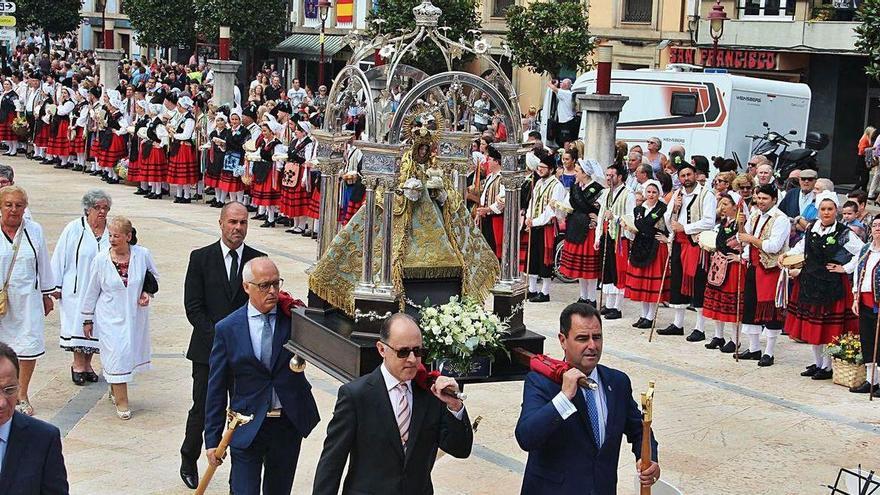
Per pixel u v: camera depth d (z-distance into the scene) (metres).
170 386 11.17
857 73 28.34
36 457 5.21
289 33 41.66
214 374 7.41
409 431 6.07
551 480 6.14
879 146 23.80
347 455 6.09
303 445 9.70
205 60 41.81
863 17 19.45
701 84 22.16
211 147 22.62
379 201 7.32
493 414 10.66
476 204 16.58
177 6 41.84
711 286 13.05
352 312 7.17
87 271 10.68
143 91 25.67
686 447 10.02
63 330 10.84
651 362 12.77
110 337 10.02
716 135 21.98
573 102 25.00
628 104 23.06
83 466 9.10
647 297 14.16
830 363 12.28
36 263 10.09
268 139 20.83
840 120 28.39
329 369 7.05
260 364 7.35
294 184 19.72
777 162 21.61
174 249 17.95
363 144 7.07
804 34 27.11
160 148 23.20
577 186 15.28
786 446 10.11
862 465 9.69
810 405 11.34
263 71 37.88
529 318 14.72
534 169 15.59
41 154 28.55
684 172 13.73
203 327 8.48
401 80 8.11
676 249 13.84
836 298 12.00
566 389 6.04
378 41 8.01
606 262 14.88
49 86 28.77
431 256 7.33
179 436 9.84
